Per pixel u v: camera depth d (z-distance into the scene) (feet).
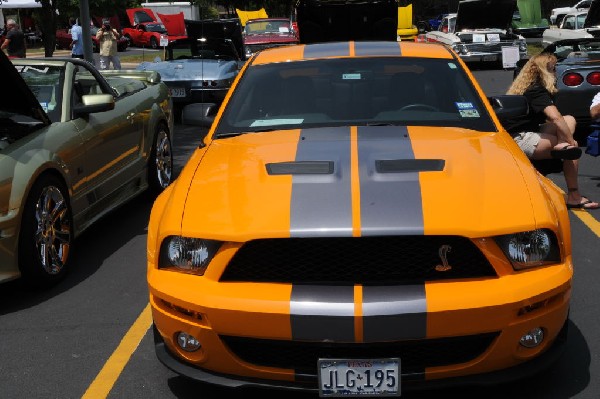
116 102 21.99
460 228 10.42
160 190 24.70
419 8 172.96
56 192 17.30
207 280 10.73
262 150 13.17
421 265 10.44
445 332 10.11
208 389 12.21
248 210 11.03
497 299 10.17
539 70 21.34
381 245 10.44
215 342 10.59
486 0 69.67
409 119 14.56
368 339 10.06
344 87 15.39
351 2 38.83
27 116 18.11
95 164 19.63
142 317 15.40
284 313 10.12
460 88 15.30
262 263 10.61
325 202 10.98
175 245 11.10
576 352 13.03
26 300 16.53
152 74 26.35
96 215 20.08
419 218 10.55
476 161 12.21
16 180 15.97
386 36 40.70
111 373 12.94
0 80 16.30
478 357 10.46
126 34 136.87
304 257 10.52
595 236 19.88
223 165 12.70
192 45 47.06
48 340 14.42
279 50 17.39
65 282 17.65
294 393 11.82
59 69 20.44
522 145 21.95
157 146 24.52
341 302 10.10
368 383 10.28
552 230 10.86
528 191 11.37
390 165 12.01
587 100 30.78
